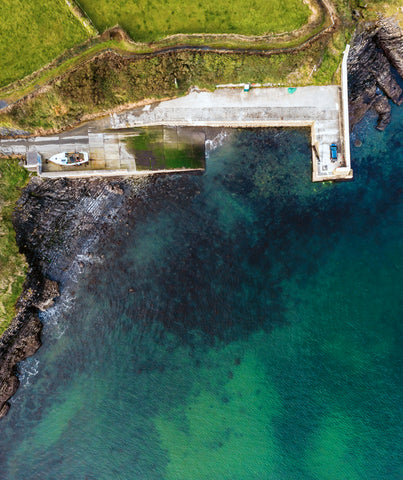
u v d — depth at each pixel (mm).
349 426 28203
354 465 28031
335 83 25500
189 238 28312
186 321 28547
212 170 27875
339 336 28188
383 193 27547
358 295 28000
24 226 27250
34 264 27969
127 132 26641
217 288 28328
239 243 28109
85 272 28766
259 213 28000
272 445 28766
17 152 26375
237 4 24984
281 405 28703
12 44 25250
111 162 26828
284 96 25719
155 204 28312
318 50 24969
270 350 28594
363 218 27766
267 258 28109
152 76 25188
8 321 27656
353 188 27578
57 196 27500
